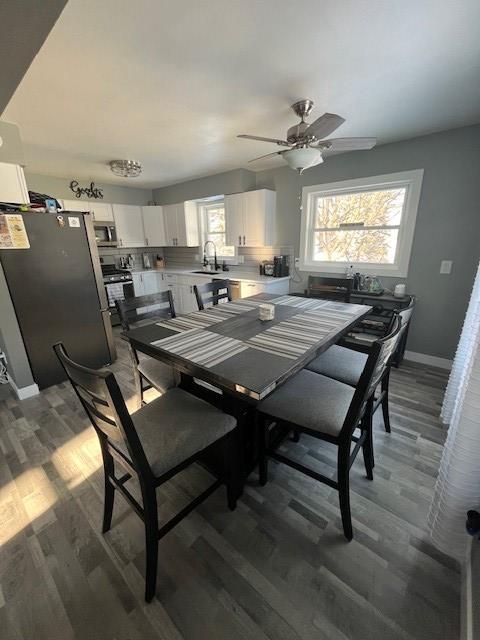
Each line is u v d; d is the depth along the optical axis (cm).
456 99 194
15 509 145
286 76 165
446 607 102
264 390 100
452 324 279
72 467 171
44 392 258
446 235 267
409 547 122
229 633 97
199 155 313
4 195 223
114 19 119
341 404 133
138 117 214
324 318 184
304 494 149
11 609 105
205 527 132
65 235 259
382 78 168
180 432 117
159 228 508
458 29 128
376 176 293
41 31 98
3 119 210
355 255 337
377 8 117
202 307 237
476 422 95
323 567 116
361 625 98
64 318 270
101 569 117
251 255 434
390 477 158
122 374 291
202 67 155
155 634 97
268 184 384
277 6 115
